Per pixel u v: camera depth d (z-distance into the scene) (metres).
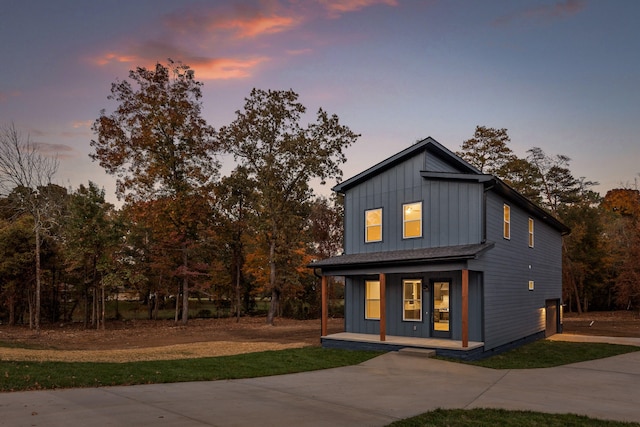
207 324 31.81
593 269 40.81
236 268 38.88
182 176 30.72
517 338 18.73
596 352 17.20
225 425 6.86
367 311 19.11
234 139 30.48
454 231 16.94
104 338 22.61
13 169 21.03
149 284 36.41
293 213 34.19
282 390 9.89
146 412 7.39
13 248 29.86
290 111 30.56
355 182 20.00
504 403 9.07
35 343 19.38
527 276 20.39
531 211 20.94
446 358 14.80
